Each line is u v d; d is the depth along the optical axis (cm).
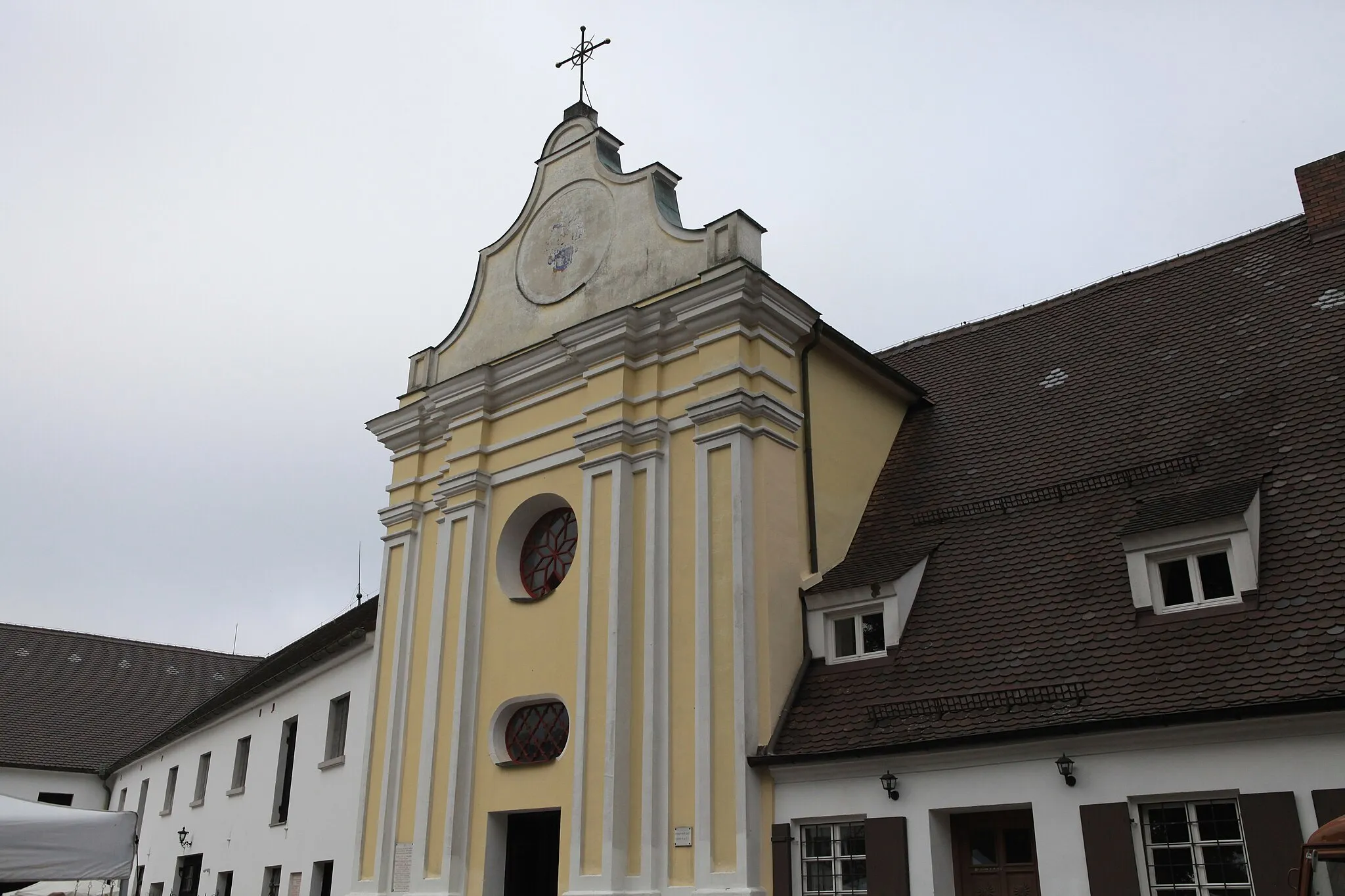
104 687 4444
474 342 1828
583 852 1330
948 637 1248
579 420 1576
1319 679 946
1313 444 1223
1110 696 1052
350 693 1964
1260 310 1528
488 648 1588
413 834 1568
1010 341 1830
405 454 1842
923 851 1105
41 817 1290
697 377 1459
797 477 1448
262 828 2230
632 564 1438
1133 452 1388
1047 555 1293
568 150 1803
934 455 1617
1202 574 1119
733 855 1221
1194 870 973
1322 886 715
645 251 1614
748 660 1292
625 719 1359
